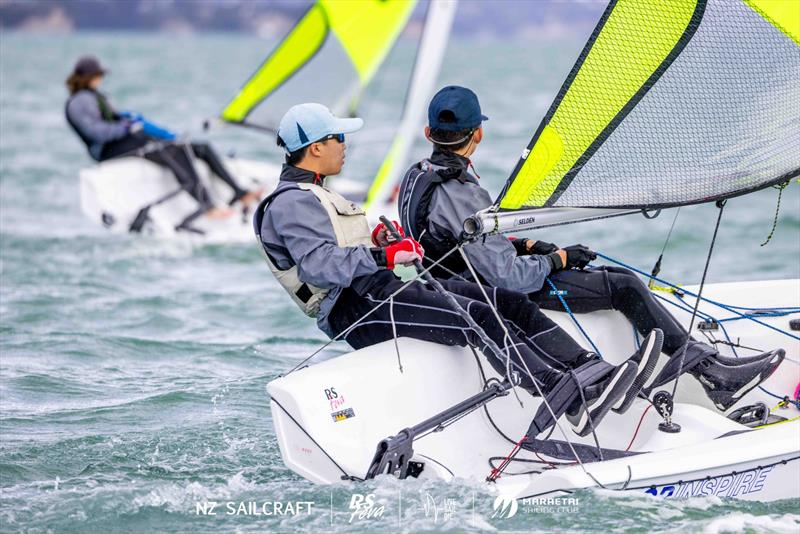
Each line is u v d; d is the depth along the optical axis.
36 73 175.38
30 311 25.75
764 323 17.16
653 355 13.68
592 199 14.20
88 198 36.25
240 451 16.00
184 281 29.64
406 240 14.30
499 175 47.41
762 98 14.40
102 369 21.16
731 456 13.24
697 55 14.06
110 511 13.47
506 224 13.99
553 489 12.95
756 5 13.97
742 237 34.38
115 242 34.56
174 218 36.41
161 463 15.48
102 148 36.75
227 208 37.00
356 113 38.53
